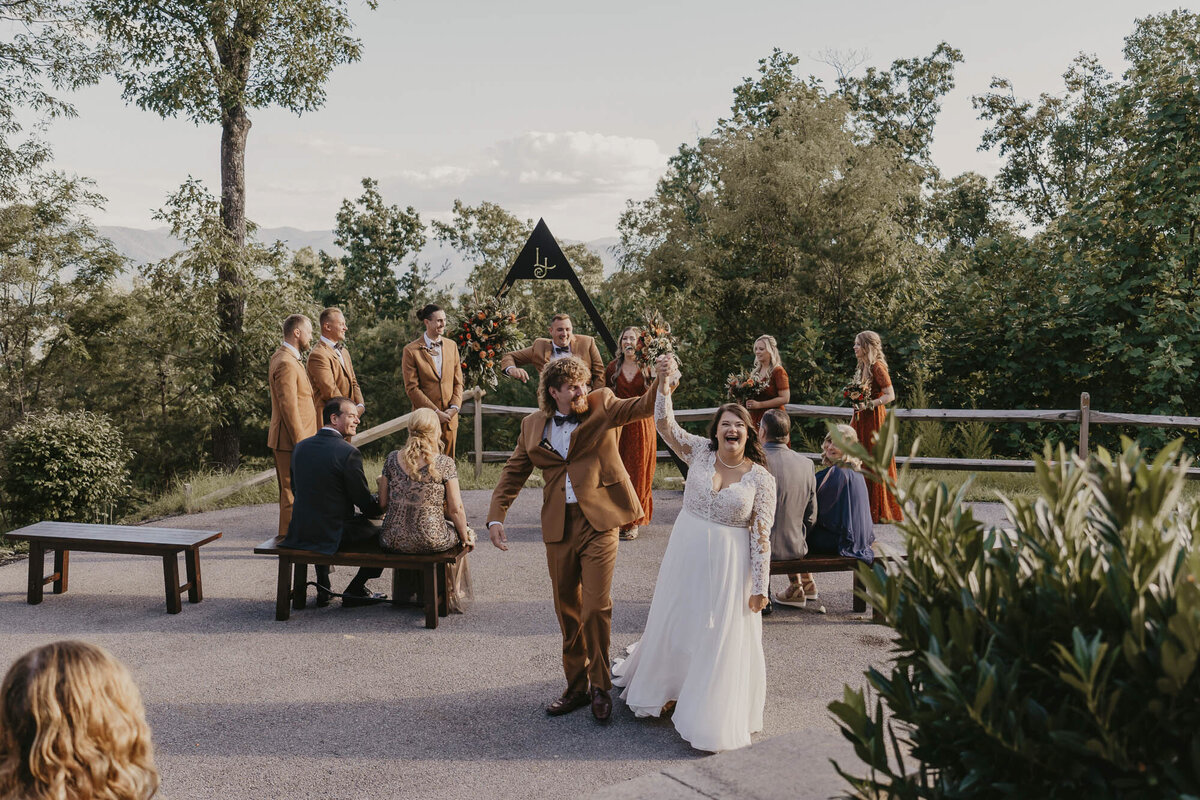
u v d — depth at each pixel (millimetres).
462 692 4727
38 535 6238
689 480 4289
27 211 19703
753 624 4148
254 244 19516
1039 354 13727
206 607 6203
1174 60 13617
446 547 5719
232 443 20734
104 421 11148
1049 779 1757
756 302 18672
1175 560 1789
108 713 1848
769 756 3277
